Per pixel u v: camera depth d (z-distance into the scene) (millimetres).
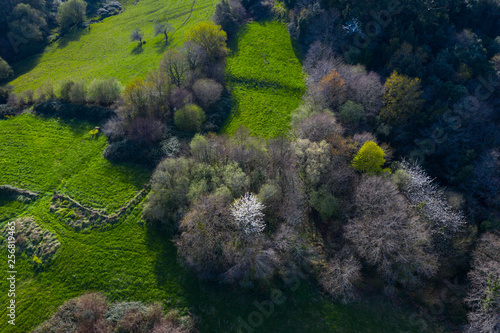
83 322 35875
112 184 50000
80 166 52531
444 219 43812
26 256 41594
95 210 46438
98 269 40938
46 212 46219
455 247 43094
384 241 40281
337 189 46969
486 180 48906
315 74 68500
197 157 48781
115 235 44094
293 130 58188
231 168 44938
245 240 38094
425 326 39750
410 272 41062
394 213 41375
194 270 40500
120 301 38656
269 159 50000
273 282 40969
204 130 58344
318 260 43250
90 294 38594
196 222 37906
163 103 59938
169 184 44812
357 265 41750
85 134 57531
